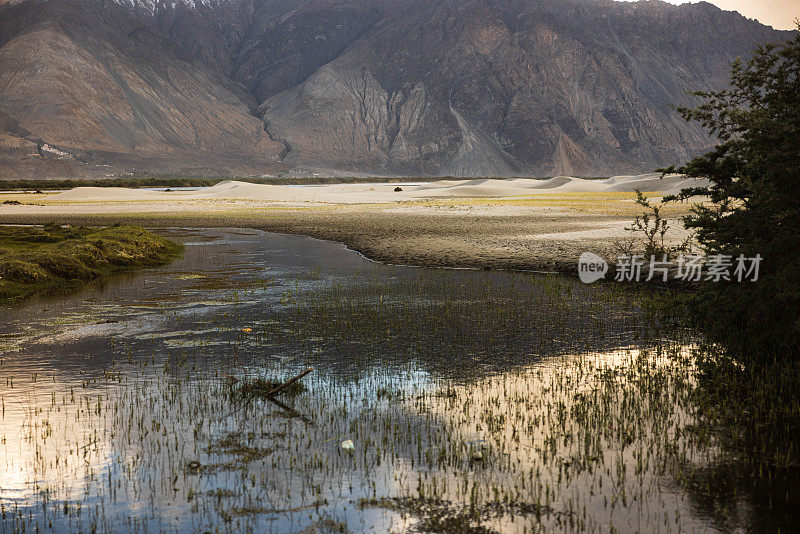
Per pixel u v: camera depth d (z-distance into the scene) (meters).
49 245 32.81
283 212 76.31
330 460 9.32
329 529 7.59
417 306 20.77
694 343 15.80
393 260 33.25
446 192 128.62
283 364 14.15
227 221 64.56
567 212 65.56
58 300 22.38
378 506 8.11
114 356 14.87
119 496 8.39
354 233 48.69
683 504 8.09
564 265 29.08
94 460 9.37
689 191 17.56
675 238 35.75
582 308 20.23
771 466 9.06
